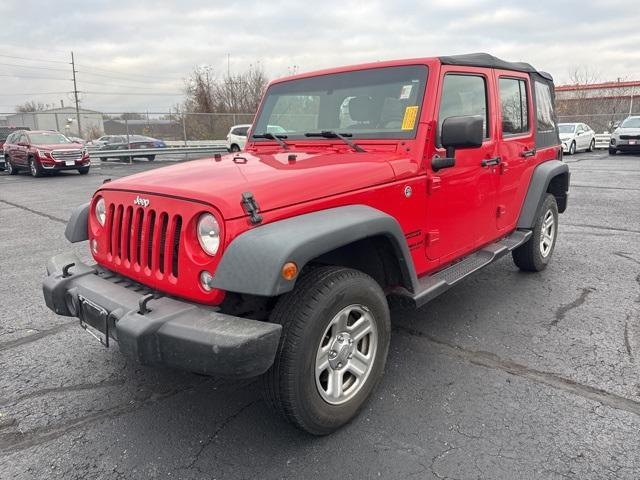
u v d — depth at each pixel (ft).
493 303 14.55
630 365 10.85
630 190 36.63
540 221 16.10
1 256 21.26
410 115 10.49
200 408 9.67
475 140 9.48
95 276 9.64
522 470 7.73
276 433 8.82
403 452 8.22
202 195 7.70
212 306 7.82
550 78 17.47
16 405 9.84
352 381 8.96
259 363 7.01
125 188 9.15
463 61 11.58
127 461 8.20
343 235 7.83
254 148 13.00
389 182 9.55
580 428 8.71
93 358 11.74
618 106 114.83
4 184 52.29
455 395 9.85
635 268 17.63
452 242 11.73
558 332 12.57
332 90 11.91
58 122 79.41
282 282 6.93
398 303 10.18
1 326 13.65
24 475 7.91
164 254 8.23
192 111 138.21
